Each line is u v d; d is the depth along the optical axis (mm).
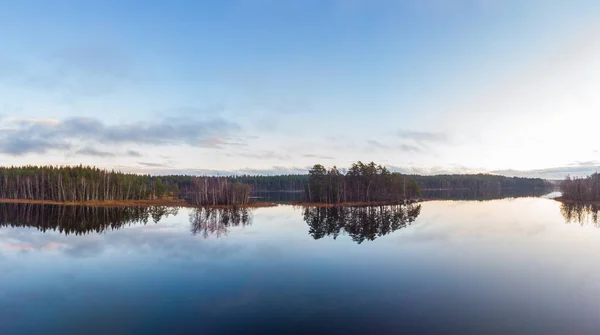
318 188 124375
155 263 33531
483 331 18031
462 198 171500
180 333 18109
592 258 34906
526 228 58312
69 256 36938
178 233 54344
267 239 48000
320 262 33531
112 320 19750
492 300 22609
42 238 49500
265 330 18359
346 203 120250
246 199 121250
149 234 53344
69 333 18234
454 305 21781
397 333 17828
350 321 19406
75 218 77375
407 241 45656
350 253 37844
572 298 22953
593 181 146875
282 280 27531
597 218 75125
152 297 23609
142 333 18062
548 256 35938
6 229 59469
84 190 126062
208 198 123312
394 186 131000
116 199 135000
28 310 21406
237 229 58844
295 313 20625
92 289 25453
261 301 22719
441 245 42625
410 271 30062
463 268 31047
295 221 71188
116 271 30531
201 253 38188
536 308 21125
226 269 31031
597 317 19781
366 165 134500
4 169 145625
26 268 31781
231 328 18594
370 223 67000
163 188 158875
